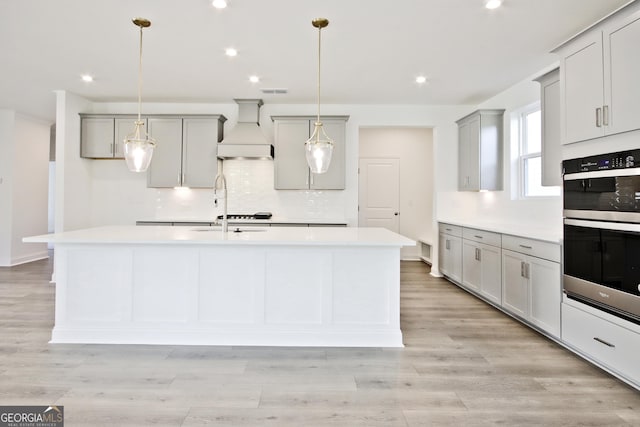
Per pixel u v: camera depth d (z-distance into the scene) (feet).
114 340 9.43
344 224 17.06
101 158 17.46
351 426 6.01
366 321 9.44
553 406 6.65
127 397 6.82
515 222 14.90
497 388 7.29
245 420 6.14
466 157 17.24
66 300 9.45
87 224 17.97
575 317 8.68
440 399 6.87
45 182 22.45
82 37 11.00
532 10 9.37
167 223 17.21
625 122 7.40
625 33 7.42
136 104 18.24
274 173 17.29
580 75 8.63
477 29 10.42
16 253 20.43
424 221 23.41
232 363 8.34
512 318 11.78
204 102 18.02
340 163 17.25
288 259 9.44
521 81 14.70
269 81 14.85
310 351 9.07
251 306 9.46
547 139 11.19
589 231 8.18
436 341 9.77
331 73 13.93
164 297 9.46
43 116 20.97
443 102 17.87
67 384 7.27
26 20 9.99
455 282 16.42
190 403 6.64
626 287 7.20
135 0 9.00
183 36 10.89
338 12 9.53
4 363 8.20
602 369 8.14
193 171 17.24
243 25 10.22
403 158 23.44
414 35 10.78
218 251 9.44
